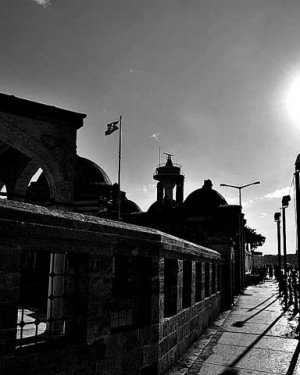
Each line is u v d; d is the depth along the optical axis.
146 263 6.24
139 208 34.12
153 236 6.16
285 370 7.32
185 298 9.10
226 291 16.58
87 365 4.58
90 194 16.31
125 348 5.37
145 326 5.95
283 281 23.34
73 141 10.04
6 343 3.61
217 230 27.94
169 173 47.31
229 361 7.85
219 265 15.53
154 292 6.24
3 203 3.81
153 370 6.17
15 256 3.75
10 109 9.11
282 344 9.50
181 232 29.23
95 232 4.76
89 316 4.64
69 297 4.73
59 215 4.34
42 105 9.52
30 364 3.84
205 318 11.23
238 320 13.22
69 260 4.93
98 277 4.82
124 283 6.54
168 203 33.97
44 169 9.73
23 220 3.86
